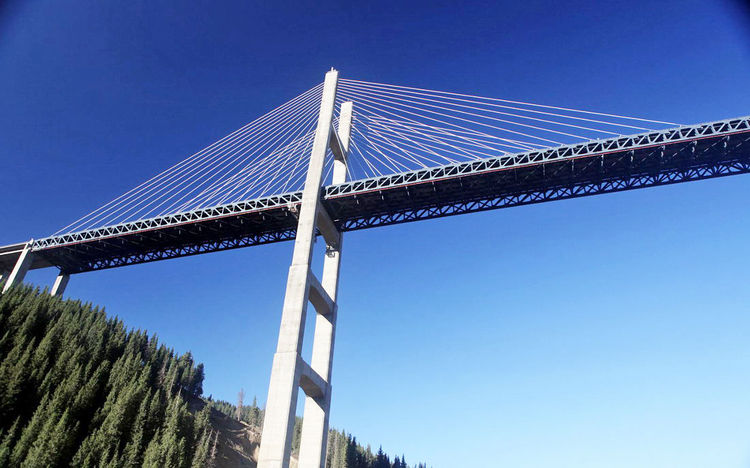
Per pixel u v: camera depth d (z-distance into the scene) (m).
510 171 49.81
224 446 101.00
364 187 53.44
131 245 65.50
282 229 58.97
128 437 71.31
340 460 126.00
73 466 58.94
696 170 48.09
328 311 52.56
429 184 51.66
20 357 72.38
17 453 55.00
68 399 68.56
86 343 91.69
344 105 65.94
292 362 42.12
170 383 102.69
